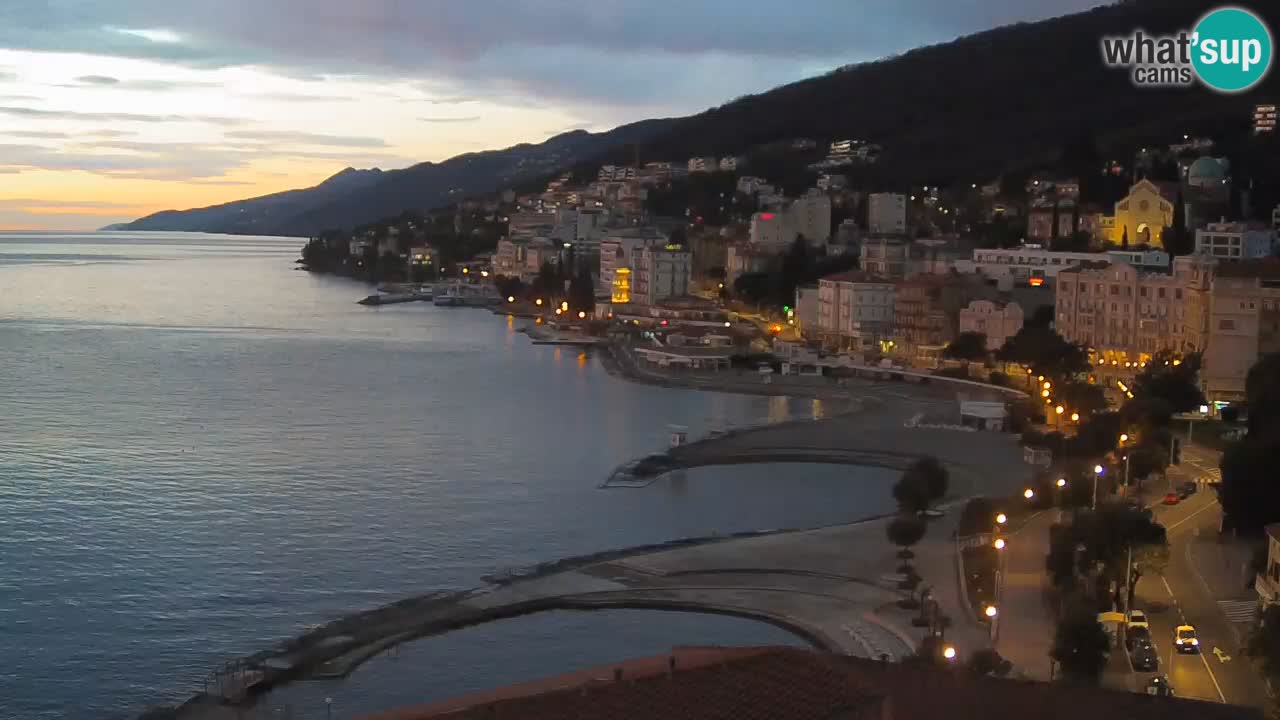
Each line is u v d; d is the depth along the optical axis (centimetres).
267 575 18125
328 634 15450
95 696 14075
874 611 15938
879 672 10056
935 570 17688
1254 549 16375
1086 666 12425
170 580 17825
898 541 17825
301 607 16850
